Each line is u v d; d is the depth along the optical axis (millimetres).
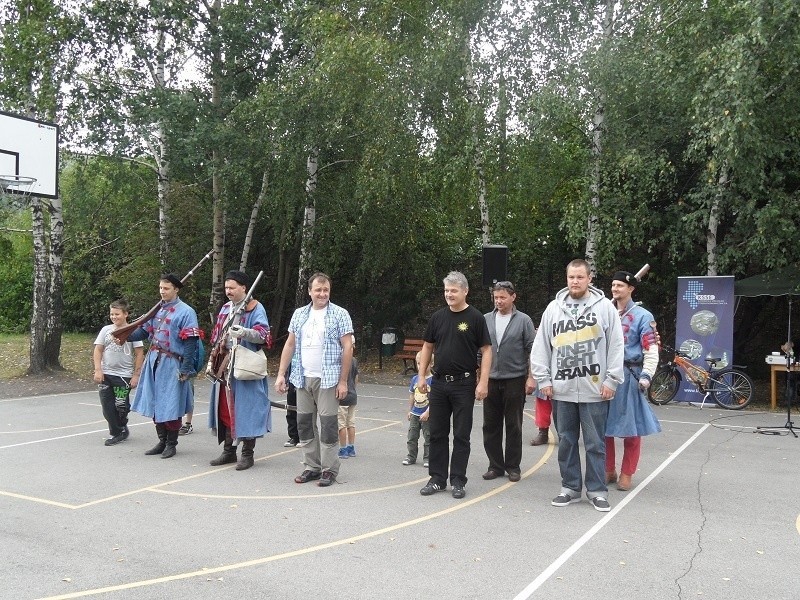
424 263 18828
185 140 15664
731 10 11523
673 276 16641
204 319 19875
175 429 8141
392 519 5824
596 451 6184
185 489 6727
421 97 14938
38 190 13680
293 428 8781
